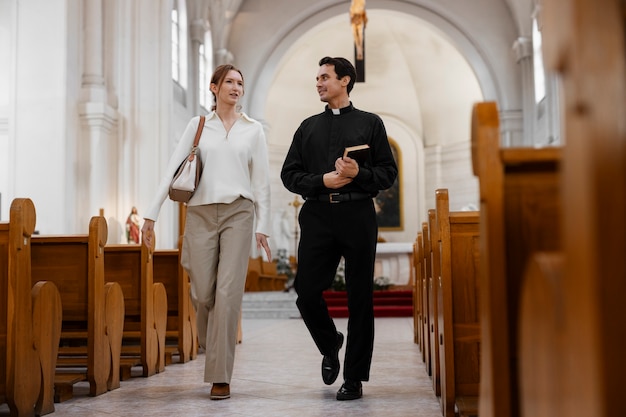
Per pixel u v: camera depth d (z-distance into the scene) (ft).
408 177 80.48
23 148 36.24
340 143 13.66
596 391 3.08
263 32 67.46
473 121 5.71
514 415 5.46
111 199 41.06
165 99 42.42
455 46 66.28
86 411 12.55
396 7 66.33
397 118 82.17
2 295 11.61
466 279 11.78
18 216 11.51
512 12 64.54
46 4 36.73
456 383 11.65
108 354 14.76
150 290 17.16
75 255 14.29
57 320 12.76
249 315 43.42
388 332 30.91
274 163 78.89
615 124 3.10
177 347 20.66
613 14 3.16
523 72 61.82
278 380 16.19
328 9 67.51
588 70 3.14
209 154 14.33
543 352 4.05
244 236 14.07
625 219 3.05
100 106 38.17
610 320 3.05
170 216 43.06
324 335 13.73
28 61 36.60
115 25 41.57
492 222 5.34
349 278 13.37
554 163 5.46
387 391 14.53
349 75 13.92
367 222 13.21
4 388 11.49
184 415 12.06
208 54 62.13
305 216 13.57
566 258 3.41
